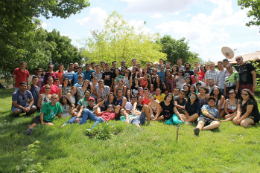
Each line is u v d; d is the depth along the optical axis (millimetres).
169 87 9508
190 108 7023
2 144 4664
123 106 7246
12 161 3820
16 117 7227
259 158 4027
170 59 30891
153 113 7547
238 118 6477
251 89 7520
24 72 8594
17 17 8117
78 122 6371
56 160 3943
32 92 8008
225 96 8320
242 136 5387
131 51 16156
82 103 7047
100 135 5133
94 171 3559
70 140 4867
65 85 8102
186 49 31516
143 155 4121
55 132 5406
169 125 6496
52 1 8250
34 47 18406
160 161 3922
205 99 7328
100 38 17172
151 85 8617
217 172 3545
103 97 8047
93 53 17016
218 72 8648
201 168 3668
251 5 13188
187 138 5133
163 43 31578
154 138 4949
